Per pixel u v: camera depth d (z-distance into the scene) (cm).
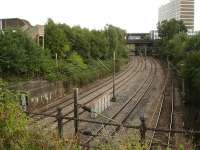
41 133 704
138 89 4888
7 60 3431
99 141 761
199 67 3731
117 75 6719
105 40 7531
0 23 5472
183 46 6344
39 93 3469
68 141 718
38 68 3866
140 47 13762
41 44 5050
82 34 6419
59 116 985
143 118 839
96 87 5009
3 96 729
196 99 3547
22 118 710
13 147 674
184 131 796
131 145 698
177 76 6094
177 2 17300
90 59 6350
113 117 2981
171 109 3584
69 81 4381
